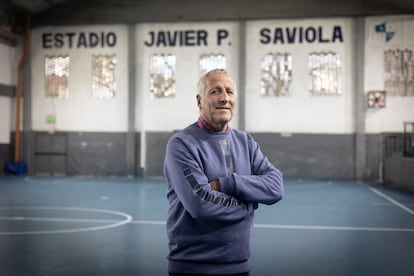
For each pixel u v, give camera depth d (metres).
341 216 10.44
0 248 7.20
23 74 22.25
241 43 20.72
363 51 20.02
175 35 21.27
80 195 14.27
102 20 21.48
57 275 5.76
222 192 2.38
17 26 21.92
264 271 5.98
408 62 19.77
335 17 20.23
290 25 20.50
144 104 21.44
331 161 20.19
